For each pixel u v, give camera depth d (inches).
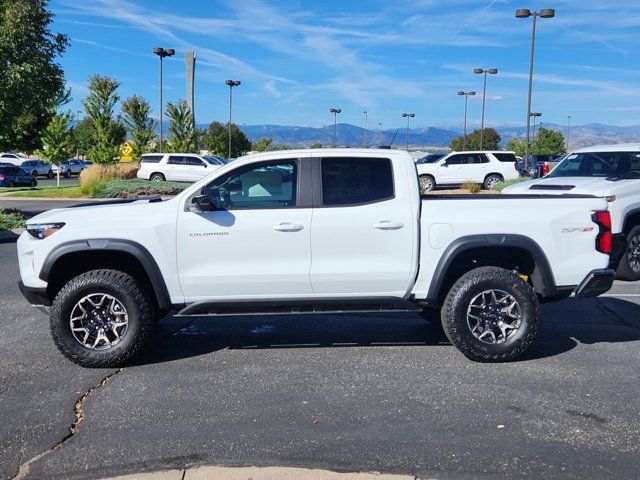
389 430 169.6
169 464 151.9
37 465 152.6
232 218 220.1
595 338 255.3
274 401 190.5
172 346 249.0
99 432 170.1
